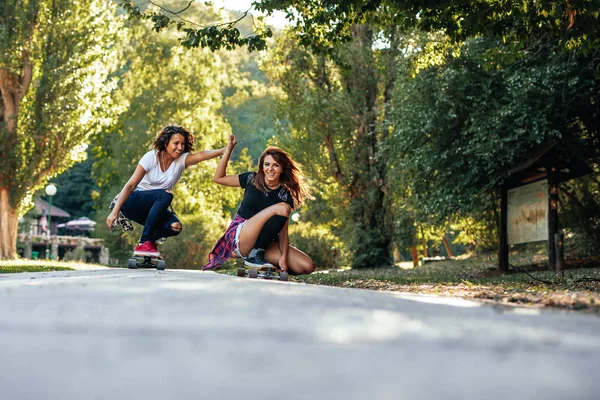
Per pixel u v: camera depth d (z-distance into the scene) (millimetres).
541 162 17203
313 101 29391
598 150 19828
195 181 46344
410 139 20453
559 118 17781
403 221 34188
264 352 2139
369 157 29828
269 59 30812
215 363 1936
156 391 1580
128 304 3547
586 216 22641
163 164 8875
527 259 25453
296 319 2934
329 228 39156
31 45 29781
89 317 3033
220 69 49281
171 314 3115
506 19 13133
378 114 29172
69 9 30078
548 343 2443
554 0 11969
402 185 24469
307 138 29953
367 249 29750
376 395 1542
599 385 1771
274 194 8516
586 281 10648
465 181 18781
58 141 30297
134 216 9008
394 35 28516
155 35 46469
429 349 2250
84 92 30312
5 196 30078
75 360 2016
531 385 1728
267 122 70312
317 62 30031
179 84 46562
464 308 3799
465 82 18859
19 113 30375
